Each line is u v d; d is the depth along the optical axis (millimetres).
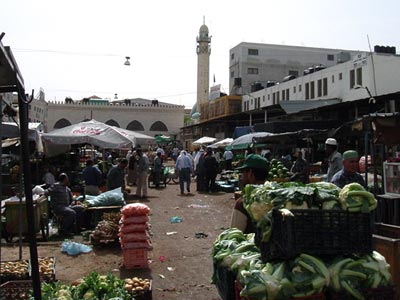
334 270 3211
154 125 68500
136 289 5465
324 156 19125
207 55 69688
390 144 9172
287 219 3205
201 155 20594
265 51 56375
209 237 10234
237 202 4637
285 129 19953
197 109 69188
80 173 18625
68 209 10414
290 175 12305
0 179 4020
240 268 3648
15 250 8609
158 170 22391
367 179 9594
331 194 3436
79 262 7867
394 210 8156
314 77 35531
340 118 22641
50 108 64750
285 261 3303
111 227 9000
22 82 3035
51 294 4559
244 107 49500
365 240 3326
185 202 16391
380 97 17156
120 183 14383
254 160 4680
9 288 5203
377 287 3242
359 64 30016
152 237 10195
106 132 16797
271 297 3156
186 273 7227
